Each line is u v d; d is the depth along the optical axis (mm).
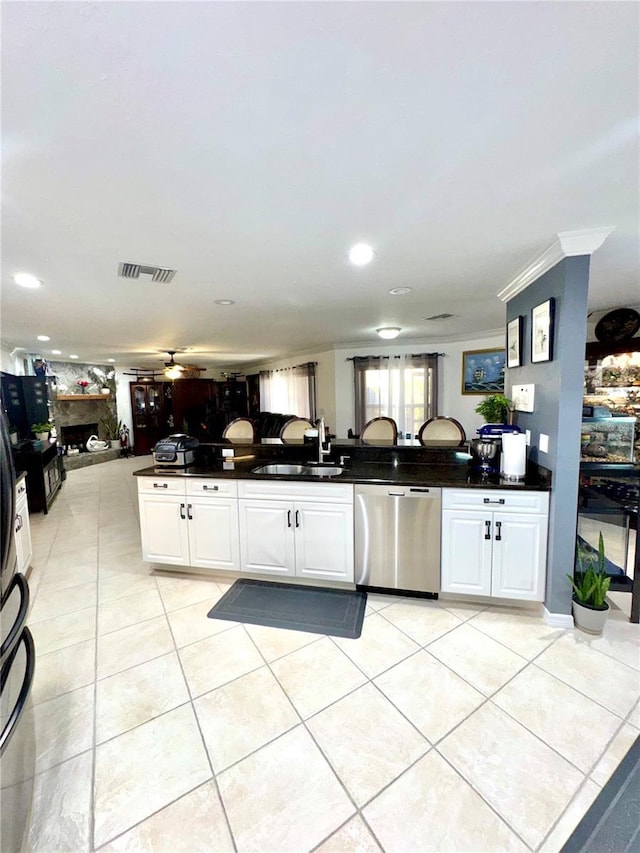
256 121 1118
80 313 3467
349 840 1208
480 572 2449
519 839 1197
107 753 1502
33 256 2115
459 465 3014
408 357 6035
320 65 928
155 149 1236
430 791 1346
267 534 2799
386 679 1864
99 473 7219
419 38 862
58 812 1293
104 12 782
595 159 1346
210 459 3496
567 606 2264
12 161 1274
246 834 1228
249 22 813
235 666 1975
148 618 2418
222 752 1503
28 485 4695
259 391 9172
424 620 2348
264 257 2238
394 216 1764
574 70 955
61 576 3041
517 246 2137
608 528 3715
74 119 1083
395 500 2533
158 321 3959
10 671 1198
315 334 5164
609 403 4156
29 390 5691
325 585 2793
